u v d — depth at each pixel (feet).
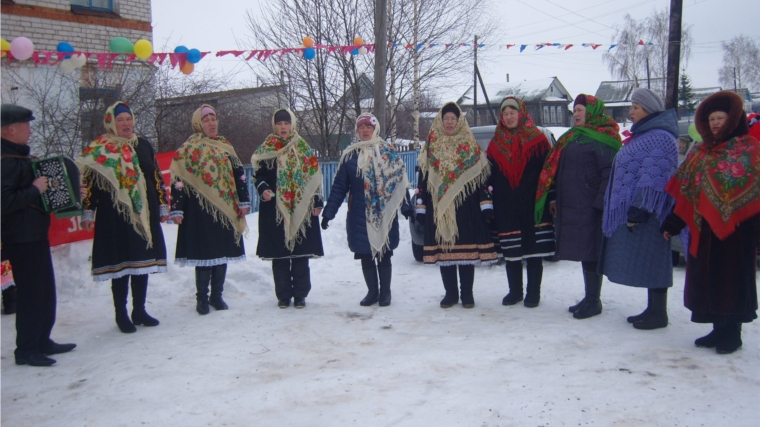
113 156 14.89
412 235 22.18
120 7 38.06
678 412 9.86
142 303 15.74
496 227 16.42
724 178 11.97
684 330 14.14
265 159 16.80
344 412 10.07
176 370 12.25
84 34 36.42
